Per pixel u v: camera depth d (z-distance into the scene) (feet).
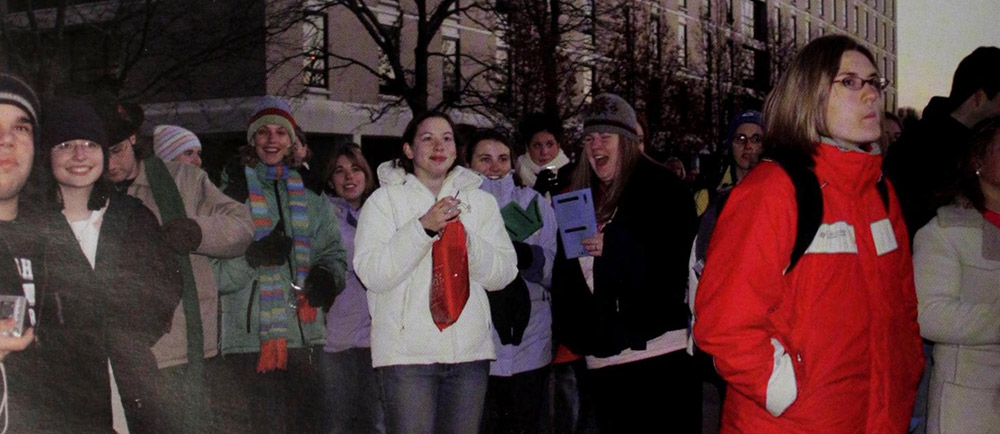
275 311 13.12
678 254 11.75
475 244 12.06
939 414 10.46
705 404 20.79
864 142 8.08
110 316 9.80
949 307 10.07
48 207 9.15
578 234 12.04
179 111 63.46
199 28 53.83
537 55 57.52
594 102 12.59
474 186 12.73
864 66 8.02
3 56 23.27
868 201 8.21
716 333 7.64
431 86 79.71
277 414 13.35
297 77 67.51
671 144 80.12
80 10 34.86
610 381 11.90
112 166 11.00
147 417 10.41
